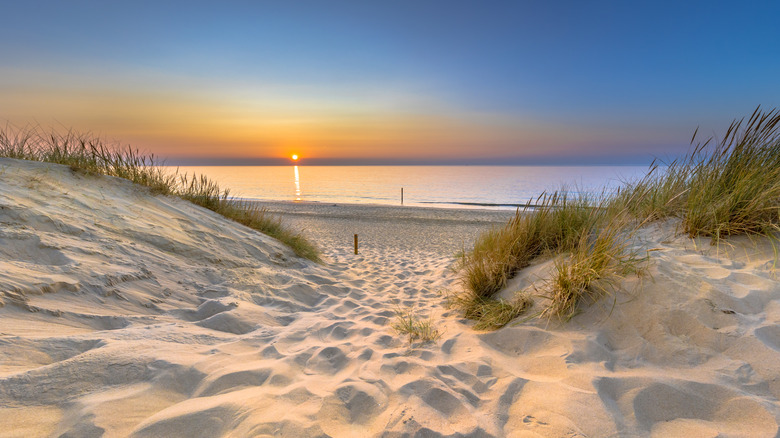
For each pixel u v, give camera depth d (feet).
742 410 5.49
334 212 72.90
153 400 5.44
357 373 7.18
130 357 6.23
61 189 14.10
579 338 7.97
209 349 7.47
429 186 202.39
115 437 4.57
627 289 8.85
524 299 10.32
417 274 20.21
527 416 5.77
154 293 10.25
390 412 5.79
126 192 16.98
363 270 20.75
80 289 8.68
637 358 7.21
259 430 5.01
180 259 13.35
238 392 5.98
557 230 13.61
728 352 6.72
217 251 15.37
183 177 22.34
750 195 10.98
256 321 9.85
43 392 5.08
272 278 14.42
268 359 7.48
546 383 6.59
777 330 6.98
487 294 12.41
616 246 10.36
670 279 8.67
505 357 8.03
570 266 10.34
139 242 13.10
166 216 16.49
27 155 17.80
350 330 9.95
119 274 10.04
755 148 12.41
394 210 77.56
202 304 10.25
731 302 7.80
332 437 5.10
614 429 5.32
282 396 5.98
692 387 6.05
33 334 6.47
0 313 6.73
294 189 185.06
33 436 4.41
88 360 5.86
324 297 13.73
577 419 5.52
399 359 7.81
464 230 50.47
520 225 14.16
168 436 4.76
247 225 21.84
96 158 19.13
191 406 5.37
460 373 7.19
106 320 8.04
